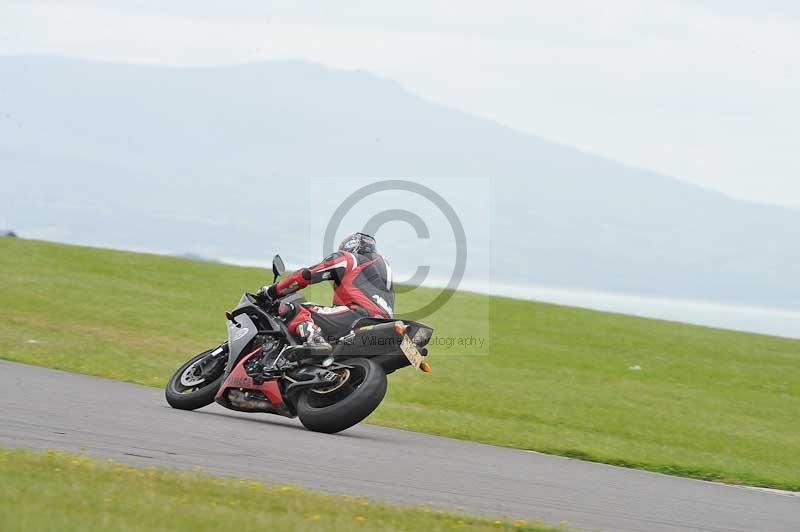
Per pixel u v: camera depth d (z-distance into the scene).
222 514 21.08
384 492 27.56
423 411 56.75
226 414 41.84
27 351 61.38
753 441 60.88
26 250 133.25
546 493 31.36
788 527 30.20
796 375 103.12
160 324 92.56
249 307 40.72
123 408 38.53
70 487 21.70
